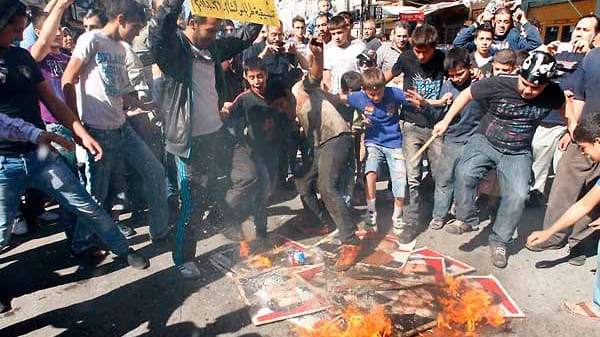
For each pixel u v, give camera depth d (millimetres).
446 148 3801
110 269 3314
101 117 3141
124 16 3139
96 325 2652
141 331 2584
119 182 4109
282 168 4930
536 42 4715
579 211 2463
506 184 3229
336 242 3588
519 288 2967
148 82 4188
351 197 4051
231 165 3229
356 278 3033
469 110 3613
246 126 3449
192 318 2688
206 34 2812
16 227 3924
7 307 2822
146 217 4309
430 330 2477
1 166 2418
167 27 2520
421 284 2934
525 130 3135
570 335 2475
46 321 2701
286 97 3404
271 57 5090
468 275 3109
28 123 2393
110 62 3164
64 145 2486
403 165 3764
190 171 2990
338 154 3336
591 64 3281
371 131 3797
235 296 2902
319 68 3293
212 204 3283
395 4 17422
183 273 3107
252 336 2496
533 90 2859
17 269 3346
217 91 3260
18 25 2389
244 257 3416
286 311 2686
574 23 10102
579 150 3180
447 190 3832
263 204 3621
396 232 3826
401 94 3736
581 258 3236
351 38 5312
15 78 2463
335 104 3750
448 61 3648
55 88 3834
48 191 2668
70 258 3482
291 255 3316
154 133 4246
